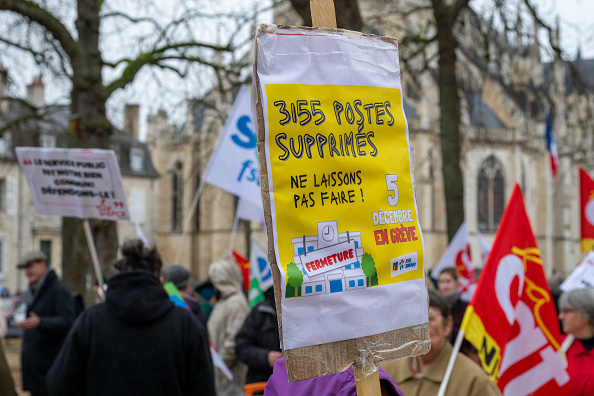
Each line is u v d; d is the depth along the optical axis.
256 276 9.74
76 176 6.12
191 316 4.32
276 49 2.39
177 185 57.66
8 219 45.69
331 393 2.46
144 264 4.28
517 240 4.50
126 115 16.12
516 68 16.55
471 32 15.27
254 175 8.43
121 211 6.10
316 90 2.45
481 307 4.28
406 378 4.13
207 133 22.98
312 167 2.40
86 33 11.85
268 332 6.30
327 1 2.55
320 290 2.34
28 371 6.86
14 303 23.95
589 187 8.99
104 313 4.14
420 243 2.66
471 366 4.02
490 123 55.09
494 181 55.44
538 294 4.58
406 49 18.33
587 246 9.00
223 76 17.47
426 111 51.94
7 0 11.10
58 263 48.50
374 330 2.45
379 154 2.59
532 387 4.61
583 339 4.96
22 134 19.22
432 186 52.91
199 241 57.97
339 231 2.43
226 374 7.07
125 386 4.05
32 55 13.94
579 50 15.05
